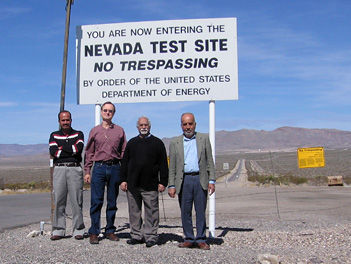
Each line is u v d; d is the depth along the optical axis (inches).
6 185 1716.3
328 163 3961.6
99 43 387.9
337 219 510.0
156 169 314.7
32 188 1615.4
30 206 772.0
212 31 374.9
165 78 379.9
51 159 361.4
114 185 330.3
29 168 5861.2
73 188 335.9
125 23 384.8
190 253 289.0
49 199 949.8
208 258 272.4
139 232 321.7
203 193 306.7
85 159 334.0
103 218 511.8
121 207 716.0
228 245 325.1
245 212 606.9
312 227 436.1
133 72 383.6
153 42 381.4
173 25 378.6
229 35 374.0
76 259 271.1
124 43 384.8
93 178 326.6
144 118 314.5
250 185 1483.8
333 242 333.4
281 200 808.9
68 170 335.0
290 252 295.1
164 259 270.5
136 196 317.1
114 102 385.4
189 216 308.7
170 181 310.2
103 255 282.4
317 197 872.9
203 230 306.8
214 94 373.1
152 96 381.1
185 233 309.1
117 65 385.4
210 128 370.0
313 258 270.5
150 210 313.9
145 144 313.7
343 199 819.4
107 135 326.6
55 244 320.8
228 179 2085.4
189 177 305.1
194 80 375.9
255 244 329.7
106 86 386.3
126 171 317.4
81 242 328.5
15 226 490.3
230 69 373.1
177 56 378.3
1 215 616.7
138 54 383.2
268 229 421.1
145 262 263.0
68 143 333.4
